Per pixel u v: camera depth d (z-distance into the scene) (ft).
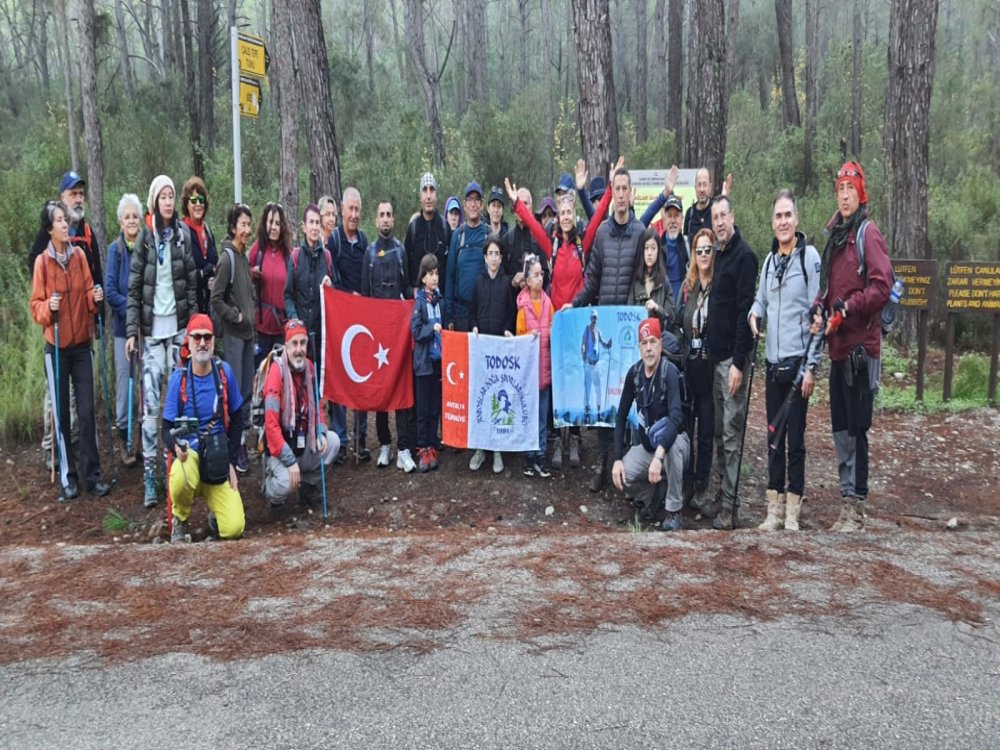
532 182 63.82
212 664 10.70
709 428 19.93
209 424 18.02
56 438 21.68
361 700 9.84
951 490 22.22
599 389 21.76
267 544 15.47
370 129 70.69
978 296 29.19
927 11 36.58
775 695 9.95
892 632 11.58
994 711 9.62
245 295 22.21
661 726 9.29
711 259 19.29
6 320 31.45
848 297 16.16
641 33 104.94
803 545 15.15
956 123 68.44
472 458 23.82
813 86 91.40
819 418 29.01
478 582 13.38
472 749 8.87
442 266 25.35
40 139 56.13
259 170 55.47
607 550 14.90
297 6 34.68
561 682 10.23
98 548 15.49
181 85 70.23
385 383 22.71
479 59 105.40
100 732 9.23
